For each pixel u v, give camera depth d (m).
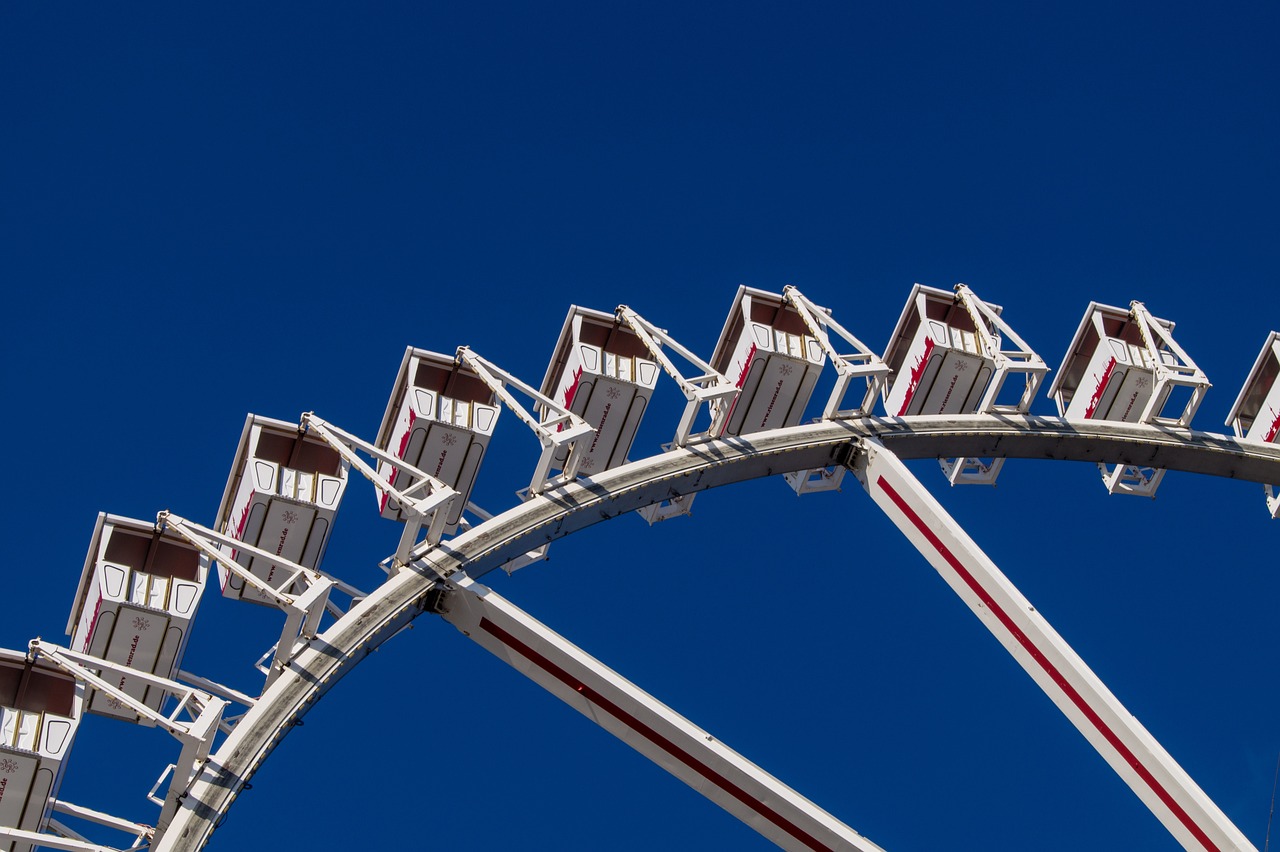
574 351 44.59
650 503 43.12
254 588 40.69
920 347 47.84
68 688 36.78
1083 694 38.38
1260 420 51.16
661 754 37.97
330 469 41.97
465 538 40.16
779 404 46.09
